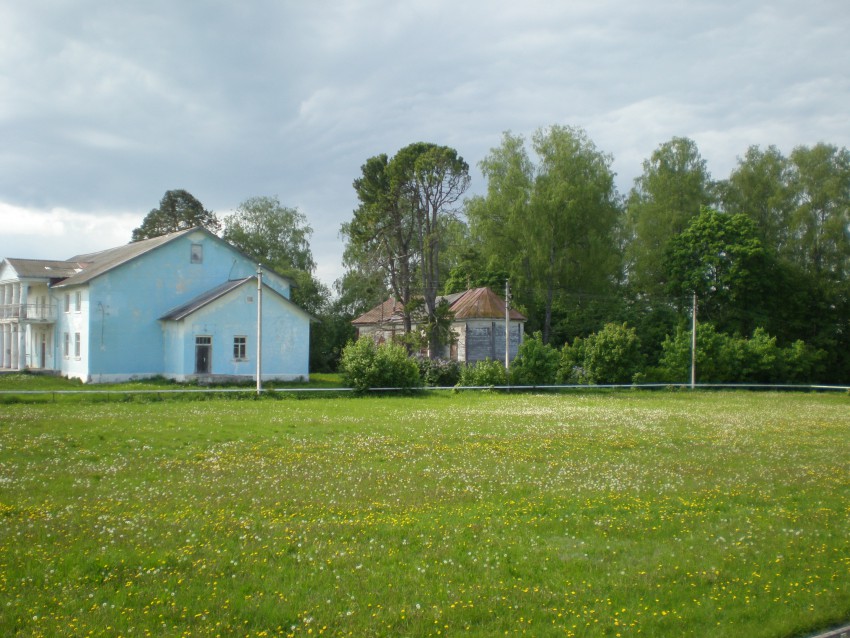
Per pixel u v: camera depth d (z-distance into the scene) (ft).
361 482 49.37
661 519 39.83
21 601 26.17
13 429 76.23
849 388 178.81
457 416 98.48
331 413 101.09
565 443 70.95
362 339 144.66
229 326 158.40
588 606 26.89
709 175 256.32
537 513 40.96
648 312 234.38
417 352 177.68
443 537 35.35
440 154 169.37
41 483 47.44
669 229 242.78
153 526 36.50
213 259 170.71
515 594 27.86
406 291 182.09
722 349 190.80
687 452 66.18
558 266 218.18
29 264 179.01
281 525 37.06
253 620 25.13
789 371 196.34
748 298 224.94
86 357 155.02
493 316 204.03
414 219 183.52
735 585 29.37
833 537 36.60
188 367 153.89
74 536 34.40
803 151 241.55
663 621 25.54
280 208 295.89
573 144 220.02
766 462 60.54
